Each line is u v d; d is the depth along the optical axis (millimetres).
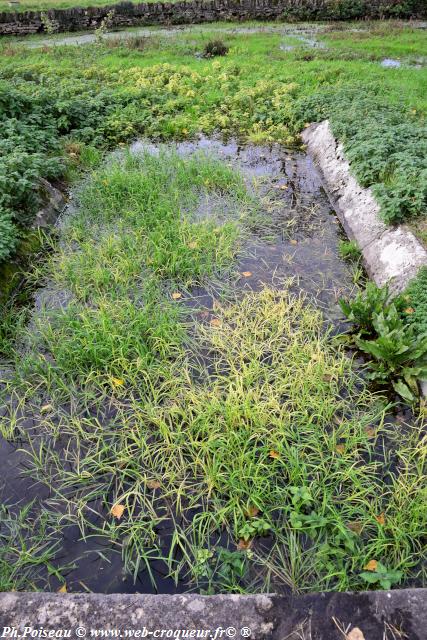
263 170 7430
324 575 2580
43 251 5398
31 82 9305
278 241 5641
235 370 3699
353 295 4750
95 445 3320
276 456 3148
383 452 3242
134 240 5367
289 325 4211
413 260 4547
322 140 7684
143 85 9984
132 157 7344
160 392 3666
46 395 3703
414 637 2039
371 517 2773
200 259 5141
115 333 4078
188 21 17375
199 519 2818
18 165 5758
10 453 3309
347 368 3857
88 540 2812
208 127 8805
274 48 13406
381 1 17203
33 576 2654
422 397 3547
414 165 5512
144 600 2213
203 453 3172
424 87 9633
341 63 11484
